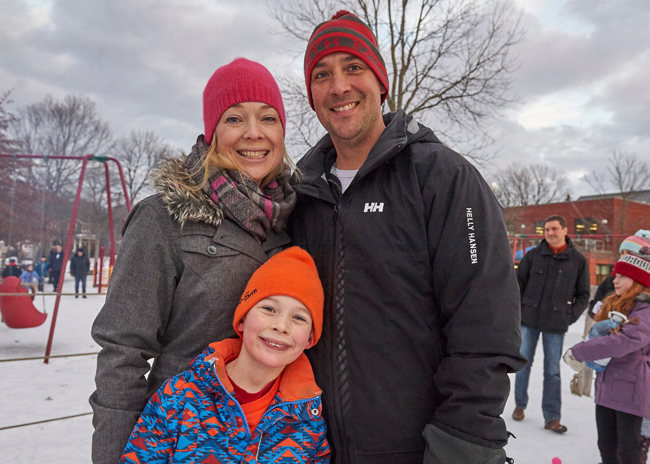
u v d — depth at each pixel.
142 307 1.35
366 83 1.53
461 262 1.26
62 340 6.70
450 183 1.33
